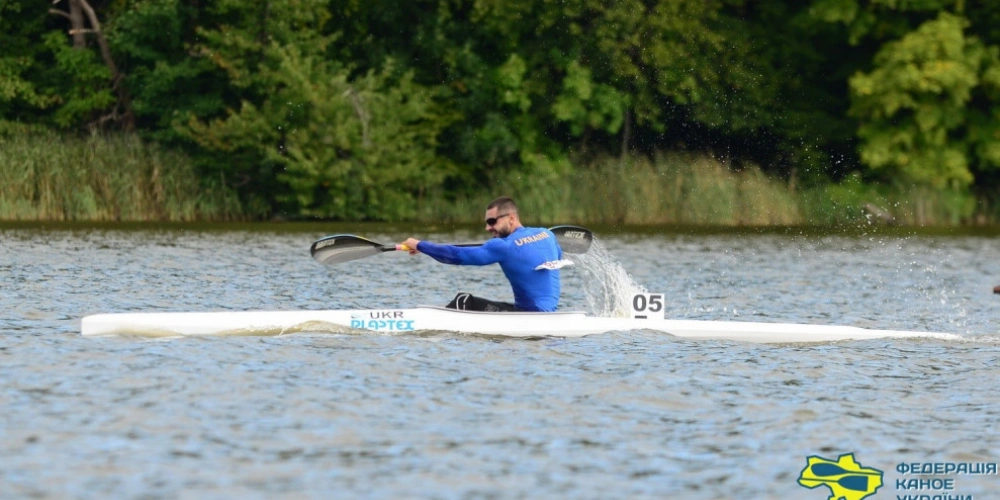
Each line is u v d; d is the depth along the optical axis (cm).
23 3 14425
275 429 3200
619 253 9550
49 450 2964
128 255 8425
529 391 3700
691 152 14750
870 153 14212
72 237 10125
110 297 5934
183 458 2938
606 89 14550
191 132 13950
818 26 14875
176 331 4675
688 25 14600
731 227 13338
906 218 14188
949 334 4997
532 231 4969
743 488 2836
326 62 13950
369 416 3353
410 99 14050
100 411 3334
